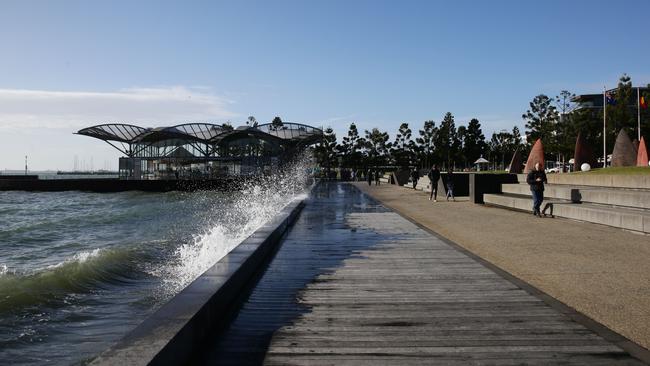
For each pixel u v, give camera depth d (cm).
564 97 5984
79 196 5356
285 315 514
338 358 393
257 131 5938
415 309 536
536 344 423
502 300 571
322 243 1035
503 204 1952
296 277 702
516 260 822
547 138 5894
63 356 543
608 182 1897
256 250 749
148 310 738
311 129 6300
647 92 4481
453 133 9262
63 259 1366
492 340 434
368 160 9206
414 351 408
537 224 1341
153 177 6175
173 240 1546
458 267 772
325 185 5197
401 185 4972
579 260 812
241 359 391
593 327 466
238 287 602
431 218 1553
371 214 1723
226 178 5981
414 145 9300
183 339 363
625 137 2850
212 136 6091
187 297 453
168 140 6159
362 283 664
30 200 4744
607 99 4750
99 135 6022
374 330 464
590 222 1330
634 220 1136
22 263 1308
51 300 789
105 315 712
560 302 556
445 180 2848
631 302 551
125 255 1202
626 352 402
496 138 10488
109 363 288
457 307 543
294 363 382
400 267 775
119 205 3900
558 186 2031
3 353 552
